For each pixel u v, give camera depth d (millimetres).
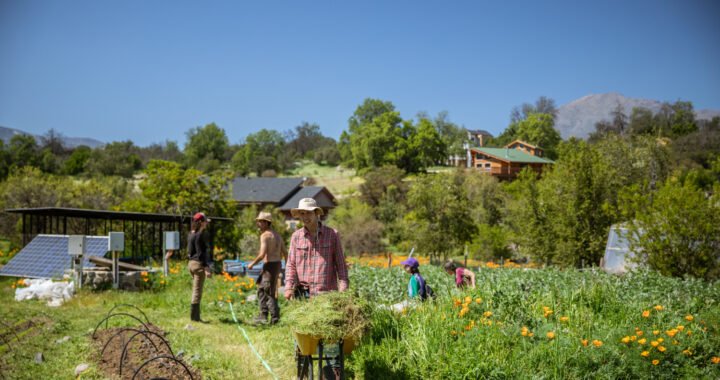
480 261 31000
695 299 8344
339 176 108312
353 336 4574
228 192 26328
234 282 12602
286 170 121438
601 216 21109
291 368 6203
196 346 7133
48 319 8898
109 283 12195
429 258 32531
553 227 22406
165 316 9500
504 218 39844
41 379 5645
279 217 36281
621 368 5277
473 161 81625
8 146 87188
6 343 6996
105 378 5598
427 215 31562
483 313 6625
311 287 5523
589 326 6387
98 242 15078
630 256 14102
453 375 5094
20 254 15359
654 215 13508
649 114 97438
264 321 8695
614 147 34406
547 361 5469
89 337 7449
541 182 24297
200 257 9078
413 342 5844
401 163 97250
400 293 10922
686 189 13320
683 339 5777
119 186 54094
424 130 97188
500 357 5434
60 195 29875
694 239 12891
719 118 79750
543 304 7254
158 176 24484
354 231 39688
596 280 9812
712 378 5145
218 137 133000
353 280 12016
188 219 21609
